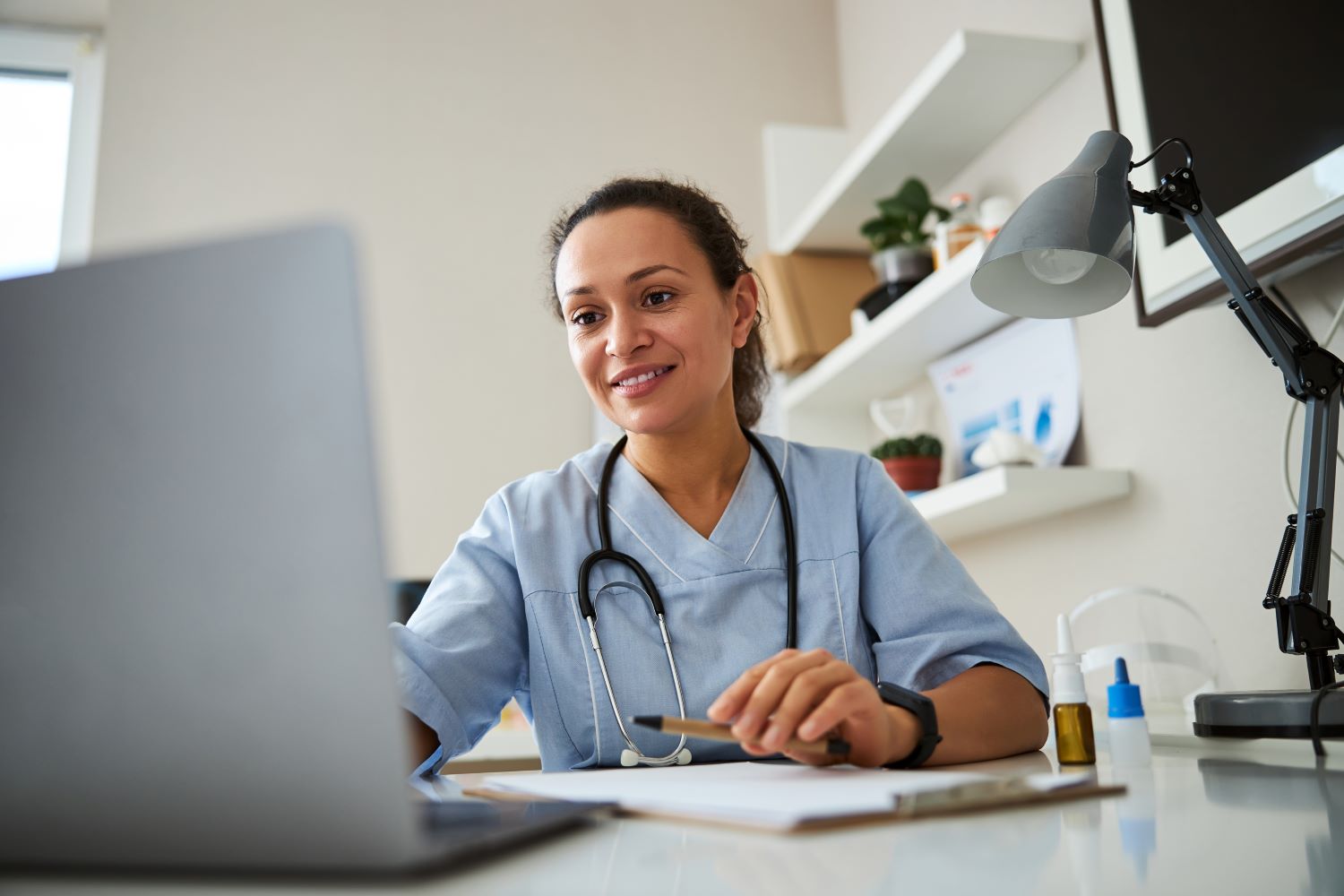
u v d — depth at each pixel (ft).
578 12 9.04
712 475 3.64
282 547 1.13
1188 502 4.79
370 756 1.11
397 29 8.71
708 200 3.84
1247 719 2.78
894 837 1.47
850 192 6.97
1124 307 5.24
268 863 1.14
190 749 1.15
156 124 8.14
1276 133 3.86
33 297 1.20
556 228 4.08
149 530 1.17
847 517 3.58
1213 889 1.14
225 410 1.15
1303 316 4.10
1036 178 5.98
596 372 3.54
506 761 5.99
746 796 1.73
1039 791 1.80
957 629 3.28
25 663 1.20
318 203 8.29
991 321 6.11
